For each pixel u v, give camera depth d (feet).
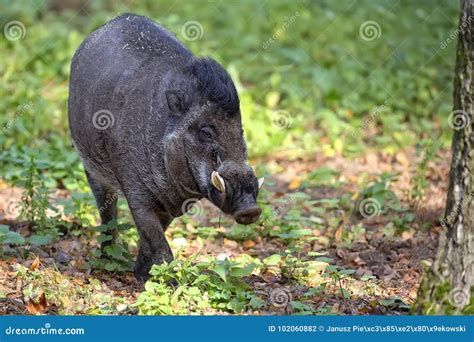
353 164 58.23
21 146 53.26
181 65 36.40
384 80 69.00
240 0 82.89
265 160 59.21
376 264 40.98
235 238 44.52
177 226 45.98
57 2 86.33
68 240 42.63
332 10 81.10
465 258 29.19
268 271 38.29
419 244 43.42
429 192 49.83
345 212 48.62
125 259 39.29
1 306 33.01
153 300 32.27
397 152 60.44
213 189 34.14
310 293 34.06
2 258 38.75
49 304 33.78
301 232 39.65
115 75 37.68
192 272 34.06
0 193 49.39
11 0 83.51
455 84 29.45
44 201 42.39
